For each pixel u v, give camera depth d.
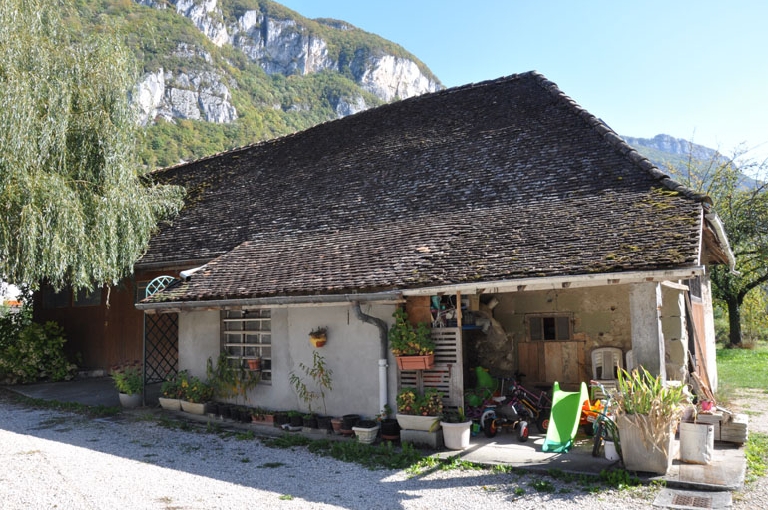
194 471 6.86
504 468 6.59
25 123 9.95
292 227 11.93
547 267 7.09
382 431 8.09
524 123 11.92
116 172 11.71
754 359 20.50
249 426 9.47
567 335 10.62
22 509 5.38
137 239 12.48
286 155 15.61
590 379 10.34
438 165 11.88
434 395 7.76
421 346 7.97
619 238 7.39
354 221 11.18
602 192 9.04
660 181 8.77
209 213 14.42
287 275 9.51
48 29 11.50
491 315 10.75
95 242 11.23
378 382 8.60
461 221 9.58
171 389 11.04
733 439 7.42
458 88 14.27
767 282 25.17
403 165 12.47
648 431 6.10
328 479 6.47
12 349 14.70
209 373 10.73
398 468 6.82
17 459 7.33
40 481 6.31
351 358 8.91
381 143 13.75
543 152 10.80
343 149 14.37
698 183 26.27
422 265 8.23
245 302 9.17
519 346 11.02
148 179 17.78
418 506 5.50
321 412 9.20
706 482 5.77
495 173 10.77
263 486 6.23
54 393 13.27
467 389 9.26
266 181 14.73
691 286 10.68
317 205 12.42
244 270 10.45
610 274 6.62
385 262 8.76
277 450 7.93
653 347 6.89
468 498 5.69
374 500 5.70
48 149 10.65
